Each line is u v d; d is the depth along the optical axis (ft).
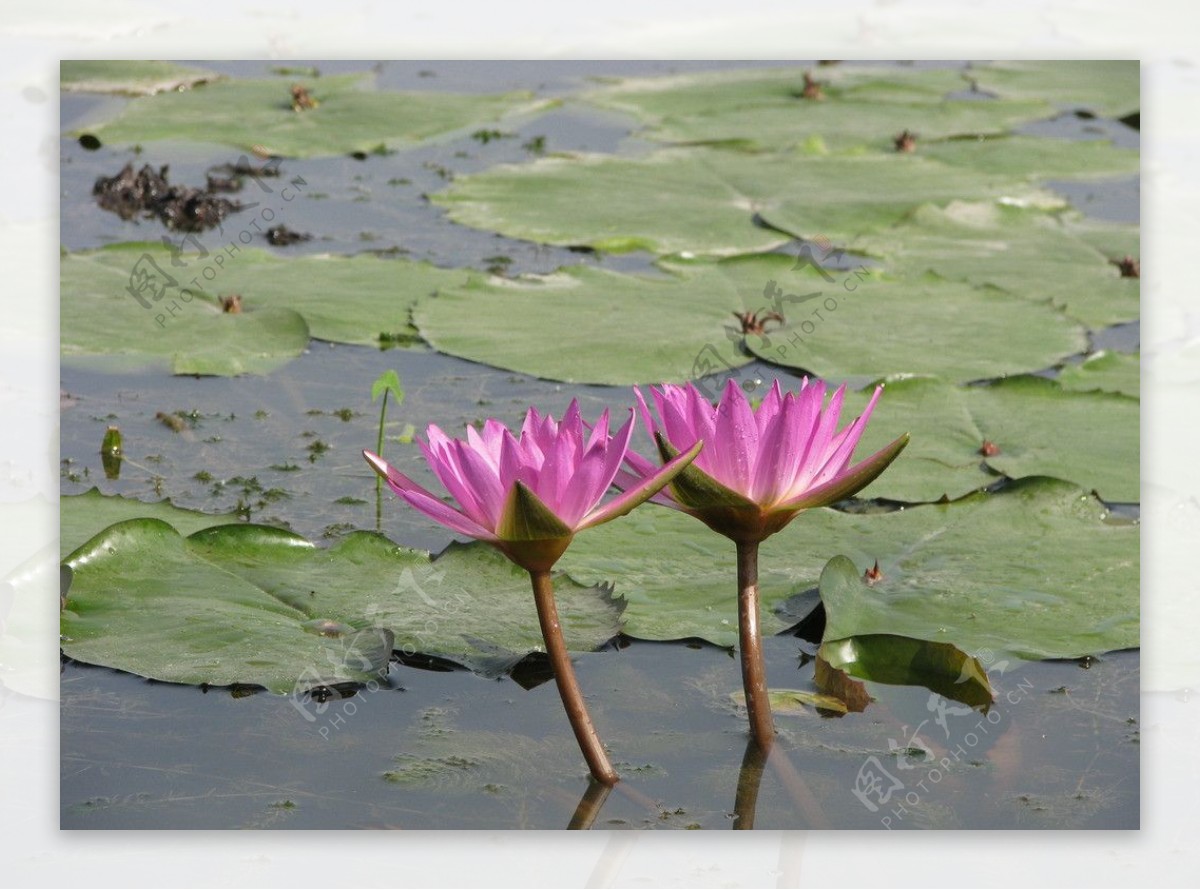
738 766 8.54
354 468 13.16
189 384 15.03
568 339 16.17
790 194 22.58
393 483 7.42
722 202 22.13
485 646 9.79
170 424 13.94
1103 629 9.91
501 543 7.30
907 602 10.29
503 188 22.31
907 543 11.31
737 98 29.07
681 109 28.04
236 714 9.00
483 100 27.96
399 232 20.38
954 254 20.21
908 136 25.54
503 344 16.02
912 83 30.83
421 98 27.71
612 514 7.32
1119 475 12.67
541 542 7.22
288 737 8.81
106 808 8.02
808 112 28.09
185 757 8.55
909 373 15.43
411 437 13.76
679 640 10.03
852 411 14.16
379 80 29.32
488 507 7.14
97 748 8.59
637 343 16.05
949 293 18.26
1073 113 28.94
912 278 18.86
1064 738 8.87
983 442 13.44
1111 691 9.34
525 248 19.85
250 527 10.89
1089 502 11.87
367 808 8.11
